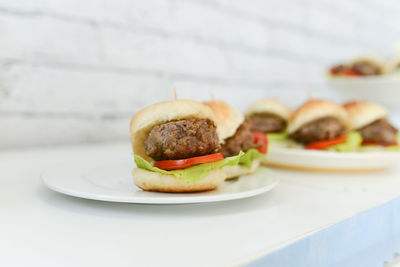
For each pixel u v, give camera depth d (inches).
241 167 16.2
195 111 14.3
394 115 51.8
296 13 42.2
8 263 9.7
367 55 42.8
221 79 34.8
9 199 14.1
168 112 14.1
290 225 12.1
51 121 25.3
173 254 10.2
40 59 24.3
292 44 42.1
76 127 26.5
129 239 11.0
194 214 13.0
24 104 24.0
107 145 26.7
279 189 16.1
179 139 13.7
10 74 23.4
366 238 13.5
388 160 19.1
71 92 25.8
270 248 10.6
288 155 19.2
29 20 23.7
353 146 20.3
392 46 59.5
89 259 10.0
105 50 27.1
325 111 19.9
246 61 37.0
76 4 25.4
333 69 44.3
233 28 35.4
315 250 11.6
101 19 26.7
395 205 14.9
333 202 14.4
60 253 10.2
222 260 9.9
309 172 19.5
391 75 42.2
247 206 13.8
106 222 12.2
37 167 19.0
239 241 11.0
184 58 31.9
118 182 15.1
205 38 33.2
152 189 13.6
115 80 28.0
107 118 28.1
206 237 11.2
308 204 14.1
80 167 17.4
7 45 23.1
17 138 24.1
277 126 21.6
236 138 16.6
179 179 13.2
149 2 29.1
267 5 38.5
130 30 28.3
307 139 20.2
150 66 29.8
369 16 54.0
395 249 15.0
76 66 25.9
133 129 14.7
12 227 11.7
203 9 32.8
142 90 29.6
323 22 46.3
